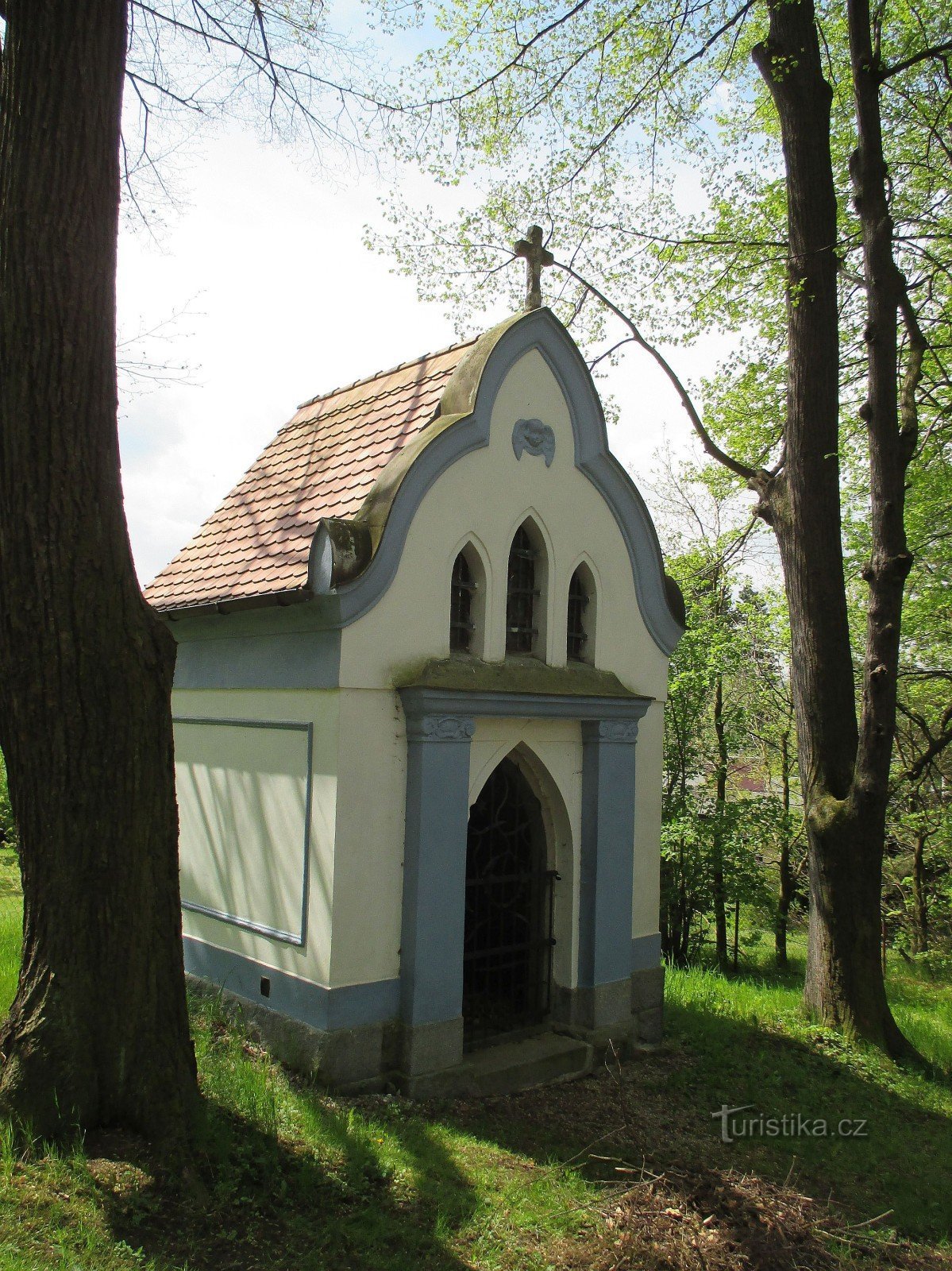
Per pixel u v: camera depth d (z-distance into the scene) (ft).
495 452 25.12
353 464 26.84
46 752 16.55
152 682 17.42
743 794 62.90
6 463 16.33
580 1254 16.05
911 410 32.86
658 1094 24.86
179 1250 14.25
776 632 57.77
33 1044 16.28
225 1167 16.42
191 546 30.40
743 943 65.57
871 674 31.17
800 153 32.53
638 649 29.17
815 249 32.58
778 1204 18.26
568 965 26.58
